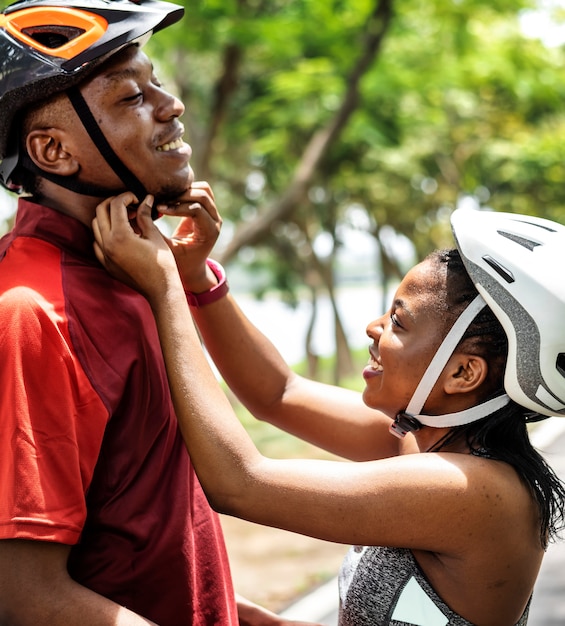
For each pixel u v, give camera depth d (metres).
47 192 1.92
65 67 1.79
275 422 2.48
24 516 1.65
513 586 1.94
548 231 1.89
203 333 2.40
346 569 2.11
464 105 18.11
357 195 23.48
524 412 1.99
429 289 1.99
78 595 1.69
